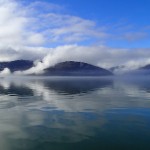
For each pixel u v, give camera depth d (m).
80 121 26.86
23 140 20.73
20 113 31.81
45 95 54.38
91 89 71.25
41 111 33.25
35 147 19.20
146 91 61.97
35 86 90.44
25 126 25.00
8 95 54.78
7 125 25.48
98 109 34.31
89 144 19.59
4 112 32.62
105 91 63.56
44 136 21.70
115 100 43.91
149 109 33.62
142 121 26.38
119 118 28.03
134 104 38.53
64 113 31.58
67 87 82.25
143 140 20.22
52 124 25.69
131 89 69.81
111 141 20.09
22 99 46.75
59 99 46.47
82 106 37.28
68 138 20.98
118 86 85.31
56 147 19.12
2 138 21.34
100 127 24.23
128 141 20.09
